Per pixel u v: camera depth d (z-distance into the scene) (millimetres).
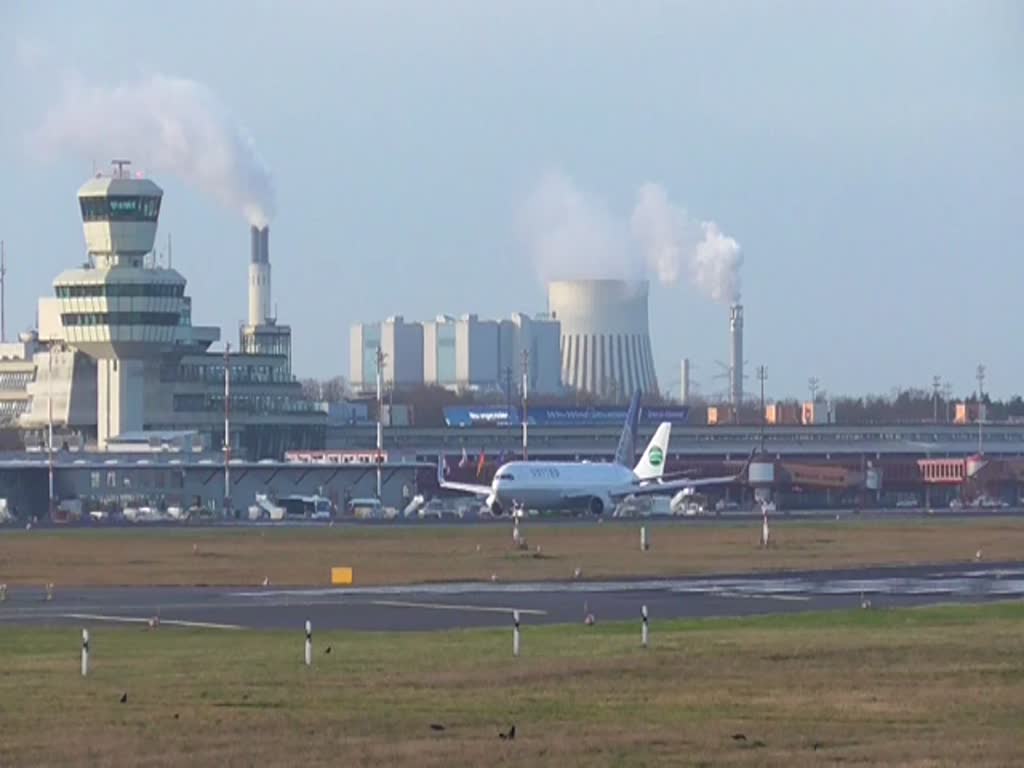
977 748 98750
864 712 112375
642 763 94062
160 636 167750
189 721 108688
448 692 122125
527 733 104125
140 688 124312
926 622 179250
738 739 101625
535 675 130875
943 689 123188
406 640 161500
